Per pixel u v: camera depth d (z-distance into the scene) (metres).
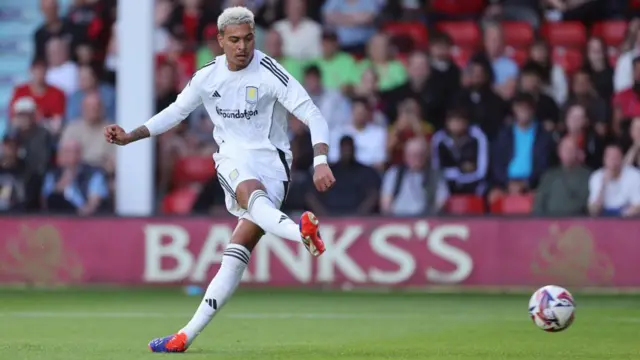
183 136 52.72
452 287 45.97
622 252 45.25
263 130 22.77
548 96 50.94
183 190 52.00
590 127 50.31
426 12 56.56
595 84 52.25
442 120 52.44
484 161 49.97
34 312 35.75
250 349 24.33
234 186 22.44
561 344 26.34
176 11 56.22
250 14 22.11
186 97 22.89
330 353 23.42
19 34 59.25
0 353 23.02
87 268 47.31
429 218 46.12
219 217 46.62
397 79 53.50
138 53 47.34
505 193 49.72
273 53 54.22
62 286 47.38
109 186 51.47
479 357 22.89
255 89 22.45
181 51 55.75
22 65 59.00
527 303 40.41
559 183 48.53
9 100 54.81
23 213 47.72
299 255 46.50
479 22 56.12
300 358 22.23
